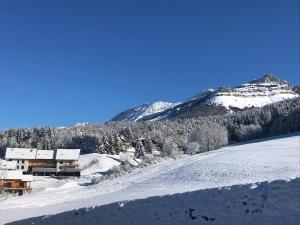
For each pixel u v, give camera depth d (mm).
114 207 22891
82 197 60125
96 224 23391
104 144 134250
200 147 110375
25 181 80000
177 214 20312
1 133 156000
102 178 81938
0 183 77938
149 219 21250
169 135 145875
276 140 101250
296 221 17016
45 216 26453
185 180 59156
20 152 116062
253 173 54438
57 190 78688
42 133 152750
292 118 130750
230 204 18812
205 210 19469
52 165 114625
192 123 171250
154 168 81062
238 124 156125
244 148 91562
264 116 151500
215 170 61188
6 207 51812
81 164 119000
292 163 57906
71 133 157125
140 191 53844
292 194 17406
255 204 18172
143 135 147000
